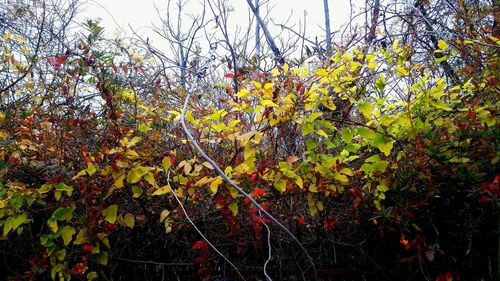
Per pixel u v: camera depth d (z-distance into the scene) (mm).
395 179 2008
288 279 2318
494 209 1971
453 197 2068
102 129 2240
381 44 3137
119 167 1886
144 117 2338
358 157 2105
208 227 2207
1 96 2438
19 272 2277
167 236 2289
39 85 2496
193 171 1971
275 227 2271
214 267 2312
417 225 2115
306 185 2045
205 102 2908
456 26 2572
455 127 1879
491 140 1837
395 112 2141
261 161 1879
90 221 1886
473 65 2174
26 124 2207
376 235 2248
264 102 1846
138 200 2143
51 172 1974
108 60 2168
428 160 1970
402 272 2184
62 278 1940
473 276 2125
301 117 1952
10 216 1909
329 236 2342
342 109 2207
